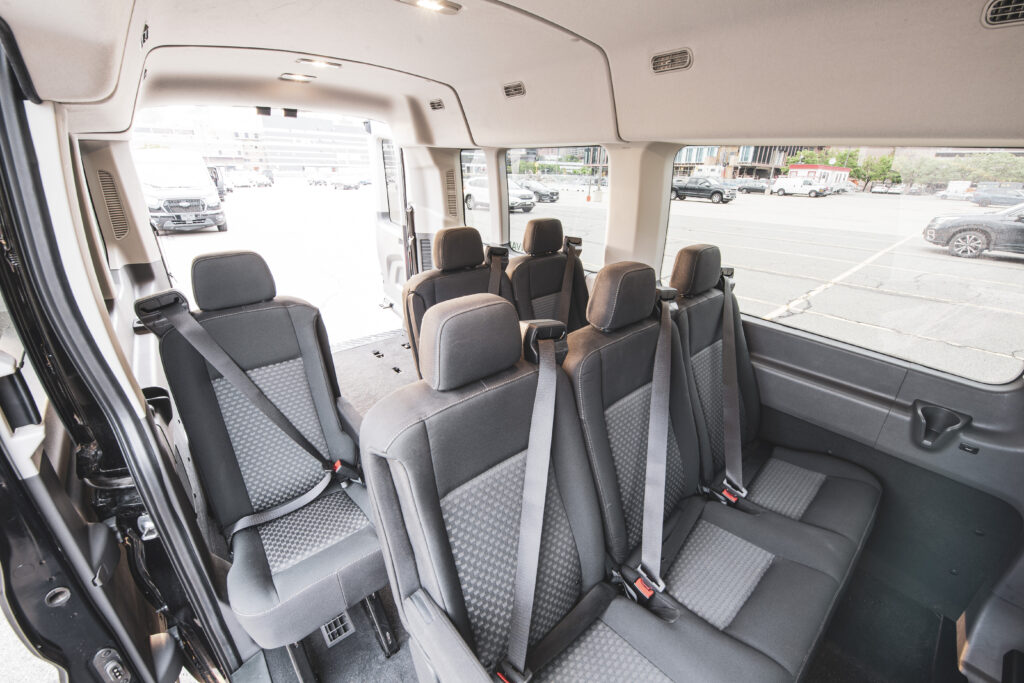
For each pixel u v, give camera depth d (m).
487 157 3.20
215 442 1.47
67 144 0.93
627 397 1.41
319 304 5.22
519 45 1.83
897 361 1.70
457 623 0.98
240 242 7.60
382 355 4.05
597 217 2.58
